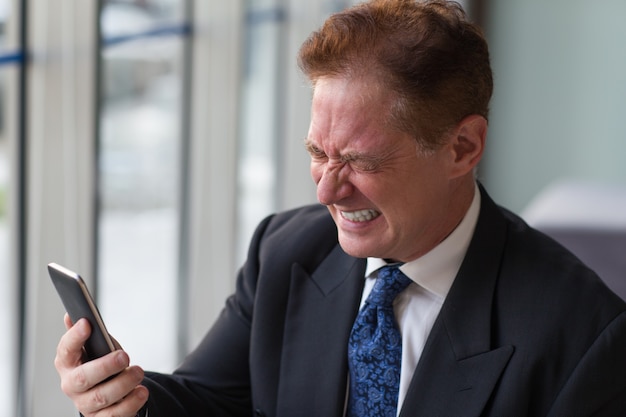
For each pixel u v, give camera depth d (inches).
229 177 162.1
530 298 49.9
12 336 119.1
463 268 51.4
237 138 162.9
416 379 50.0
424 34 46.4
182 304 165.3
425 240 50.7
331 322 54.1
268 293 56.6
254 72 195.2
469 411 48.6
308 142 48.9
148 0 148.7
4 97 114.7
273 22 199.8
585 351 47.9
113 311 154.8
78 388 47.9
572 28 269.4
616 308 49.0
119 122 147.8
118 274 154.3
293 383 54.1
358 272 54.5
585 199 172.4
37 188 115.7
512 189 282.5
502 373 48.7
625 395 47.7
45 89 114.4
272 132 205.2
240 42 160.7
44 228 116.3
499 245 52.2
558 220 145.8
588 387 47.1
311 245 57.4
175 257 164.4
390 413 51.2
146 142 154.4
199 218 162.4
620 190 188.2
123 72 145.9
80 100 116.6
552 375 48.0
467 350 49.7
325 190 48.1
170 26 155.6
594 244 135.9
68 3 114.1
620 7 263.3
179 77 159.8
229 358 58.9
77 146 117.3
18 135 115.7
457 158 49.2
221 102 160.4
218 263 163.6
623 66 265.7
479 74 48.1
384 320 51.8
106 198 148.9
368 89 46.3
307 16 197.2
